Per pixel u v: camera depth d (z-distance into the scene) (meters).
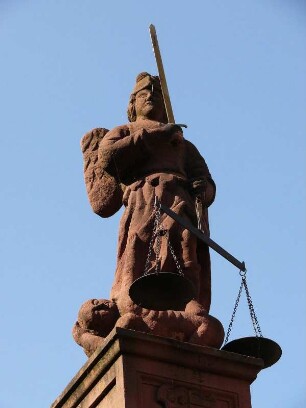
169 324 21.98
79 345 22.53
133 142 23.55
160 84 24.77
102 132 24.77
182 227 22.95
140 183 23.48
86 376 21.48
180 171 23.78
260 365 21.67
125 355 20.97
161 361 21.14
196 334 21.98
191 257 22.78
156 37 24.72
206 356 21.42
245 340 21.72
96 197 24.28
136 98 24.61
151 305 21.39
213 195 24.09
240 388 21.45
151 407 20.75
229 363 21.52
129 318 21.73
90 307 22.48
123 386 20.72
